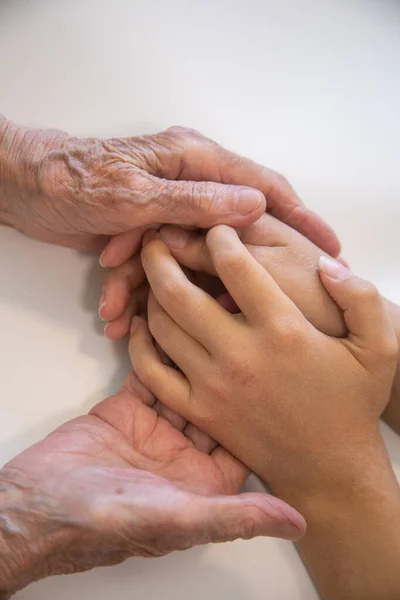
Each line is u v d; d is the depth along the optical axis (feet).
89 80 1.66
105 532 1.17
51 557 1.20
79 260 1.53
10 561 1.19
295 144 1.71
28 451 1.28
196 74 1.72
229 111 1.70
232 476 1.40
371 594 1.34
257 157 1.68
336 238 1.58
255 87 1.74
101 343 1.48
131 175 1.37
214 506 1.18
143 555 1.23
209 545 1.38
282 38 1.81
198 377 1.37
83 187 1.39
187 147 1.47
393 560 1.34
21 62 1.65
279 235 1.47
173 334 1.39
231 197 1.37
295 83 1.77
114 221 1.40
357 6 1.89
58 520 1.18
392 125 1.77
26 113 1.61
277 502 1.22
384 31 1.87
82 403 1.44
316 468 1.36
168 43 1.73
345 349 1.36
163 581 1.35
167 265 1.38
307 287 1.41
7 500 1.21
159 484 1.22
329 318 1.40
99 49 1.69
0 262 1.50
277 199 1.55
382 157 1.73
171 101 1.68
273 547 1.39
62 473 1.23
